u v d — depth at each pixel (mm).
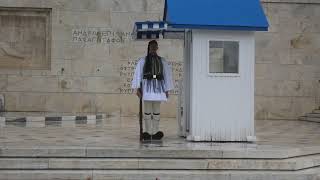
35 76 21109
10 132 13555
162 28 10891
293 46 22156
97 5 21406
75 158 9469
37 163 9242
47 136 12359
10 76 21000
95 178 9023
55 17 21234
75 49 21312
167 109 21344
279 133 14672
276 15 22094
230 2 11156
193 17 10805
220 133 11109
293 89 22156
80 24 21328
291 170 9562
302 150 10398
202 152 9648
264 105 22062
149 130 11570
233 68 11102
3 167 9156
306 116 21719
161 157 9570
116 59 21438
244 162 9531
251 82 11117
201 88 11055
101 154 9523
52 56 21219
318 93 22188
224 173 9289
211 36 10992
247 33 11062
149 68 11188
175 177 9109
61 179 8984
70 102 21266
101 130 14344
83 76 21328
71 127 15516
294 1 22141
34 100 21109
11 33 21297
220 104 11094
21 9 21203
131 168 9328
